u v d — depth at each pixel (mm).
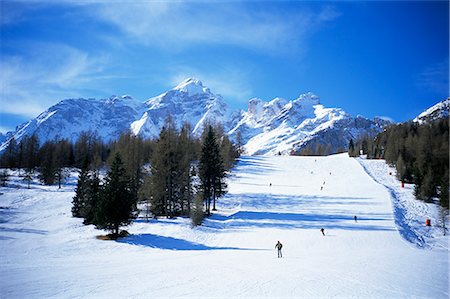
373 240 43938
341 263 27688
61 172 93750
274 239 44250
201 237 44312
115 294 17688
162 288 18844
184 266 26078
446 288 19250
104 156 123188
